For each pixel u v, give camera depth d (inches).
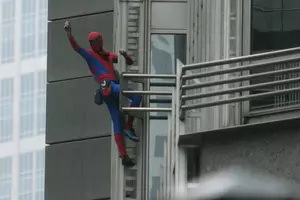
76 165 1908.2
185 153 1624.0
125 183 1818.4
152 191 1825.8
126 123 1772.9
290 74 1706.4
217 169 1608.0
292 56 1695.4
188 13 1851.6
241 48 1747.0
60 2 1959.9
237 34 1748.3
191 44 1824.6
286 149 1599.4
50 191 1909.4
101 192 1889.8
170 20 1870.1
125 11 1856.5
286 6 1756.9
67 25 1737.2
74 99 1927.9
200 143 1620.3
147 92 1745.8
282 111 1685.5
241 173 1596.9
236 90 1642.5
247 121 1699.1
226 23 1750.7
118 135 1759.4
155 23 1868.8
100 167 1897.1
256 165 1599.4
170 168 1689.2
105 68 1750.7
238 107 1707.7
